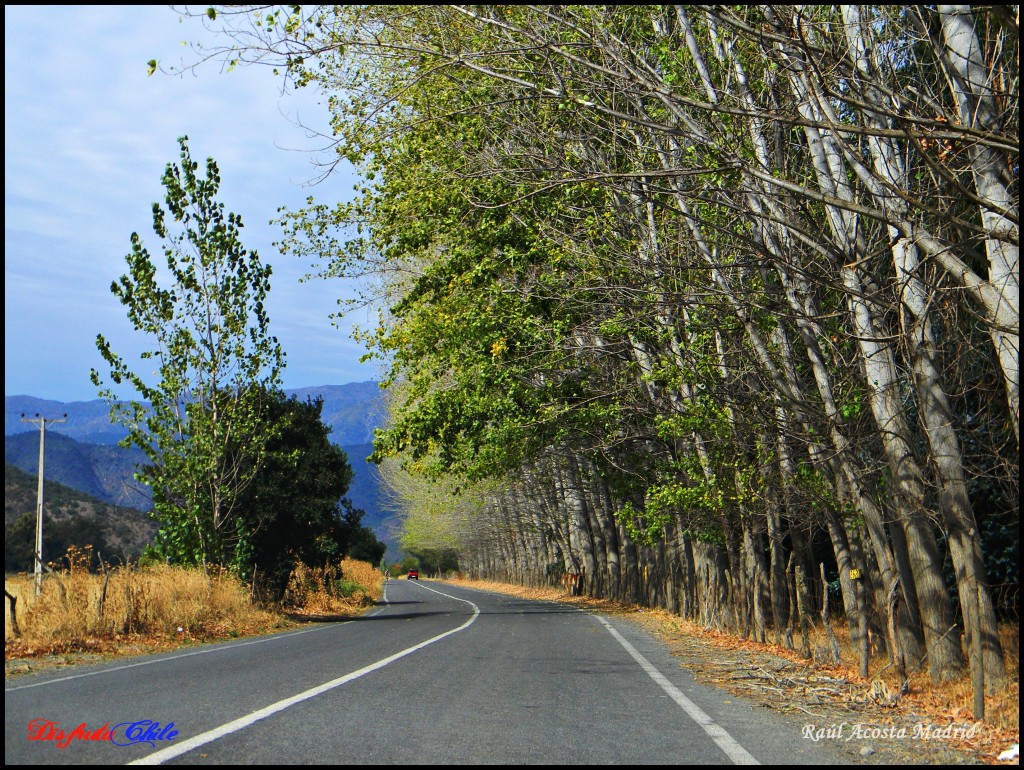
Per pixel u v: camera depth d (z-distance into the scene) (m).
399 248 22.53
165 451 24.45
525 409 23.50
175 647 16.50
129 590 17.84
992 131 8.20
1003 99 9.32
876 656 14.91
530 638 18.05
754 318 14.38
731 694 10.12
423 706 8.48
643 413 22.30
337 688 9.65
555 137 13.43
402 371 26.48
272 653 14.33
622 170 14.34
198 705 8.35
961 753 7.14
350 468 32.03
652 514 20.55
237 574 25.38
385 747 6.58
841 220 11.94
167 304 24.12
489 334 21.38
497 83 13.29
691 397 17.39
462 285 22.27
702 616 22.55
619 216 15.06
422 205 20.27
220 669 11.66
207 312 24.50
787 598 21.53
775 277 15.12
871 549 15.95
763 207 12.79
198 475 24.19
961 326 11.99
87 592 17.08
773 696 10.12
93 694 9.09
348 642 16.92
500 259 20.89
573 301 17.22
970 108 9.02
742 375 16.02
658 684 10.68
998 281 9.01
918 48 11.10
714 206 13.45
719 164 10.30
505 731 7.32
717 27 11.77
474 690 9.68
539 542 66.31
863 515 13.38
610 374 22.95
